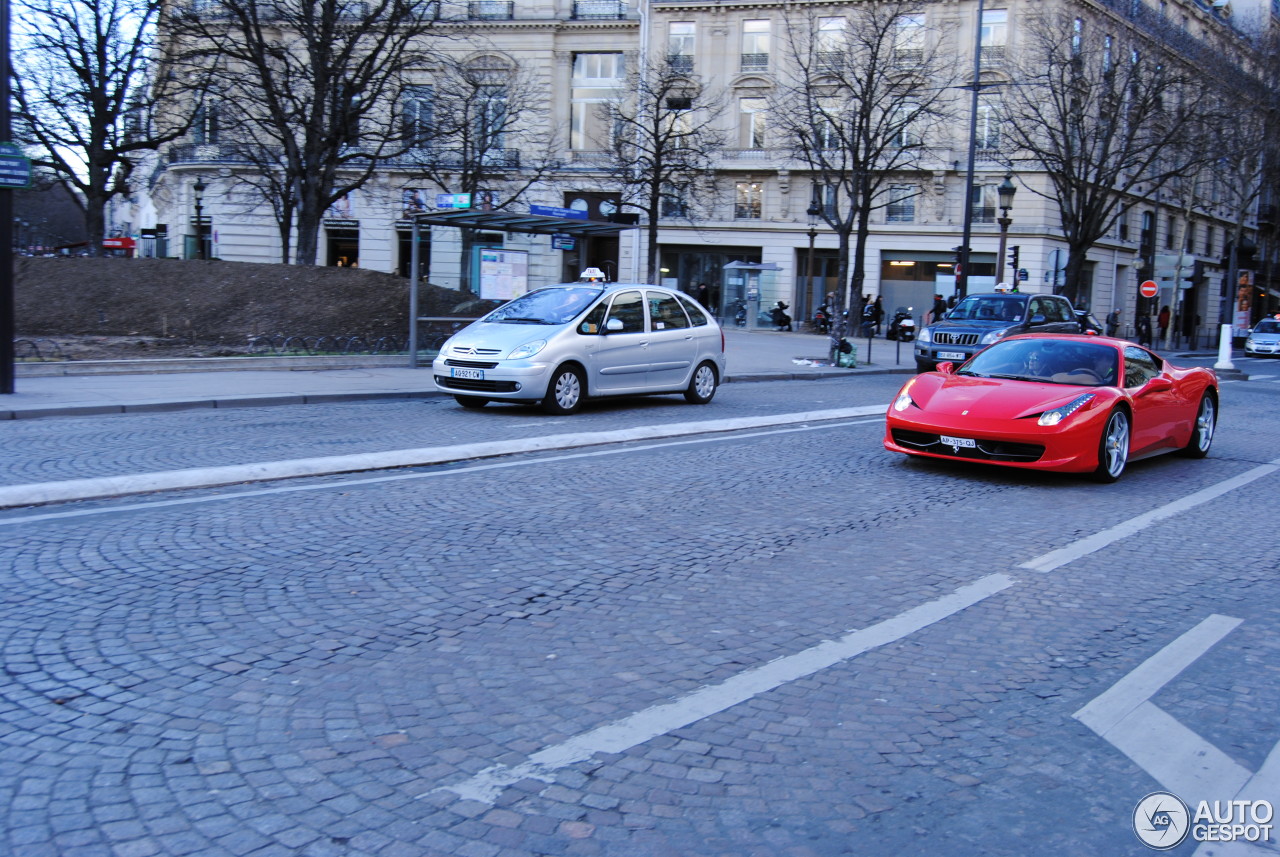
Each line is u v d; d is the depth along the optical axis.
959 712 4.01
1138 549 6.88
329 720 3.73
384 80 27.03
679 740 3.65
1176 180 49.50
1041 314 21.58
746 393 17.30
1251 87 36.53
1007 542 6.95
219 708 3.81
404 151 28.72
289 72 26.62
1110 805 3.30
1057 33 35.44
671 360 14.29
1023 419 9.00
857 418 13.92
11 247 12.66
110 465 8.67
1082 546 6.89
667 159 40.56
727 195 48.09
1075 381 9.73
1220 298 59.06
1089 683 4.37
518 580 5.62
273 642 4.53
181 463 8.84
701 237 48.34
